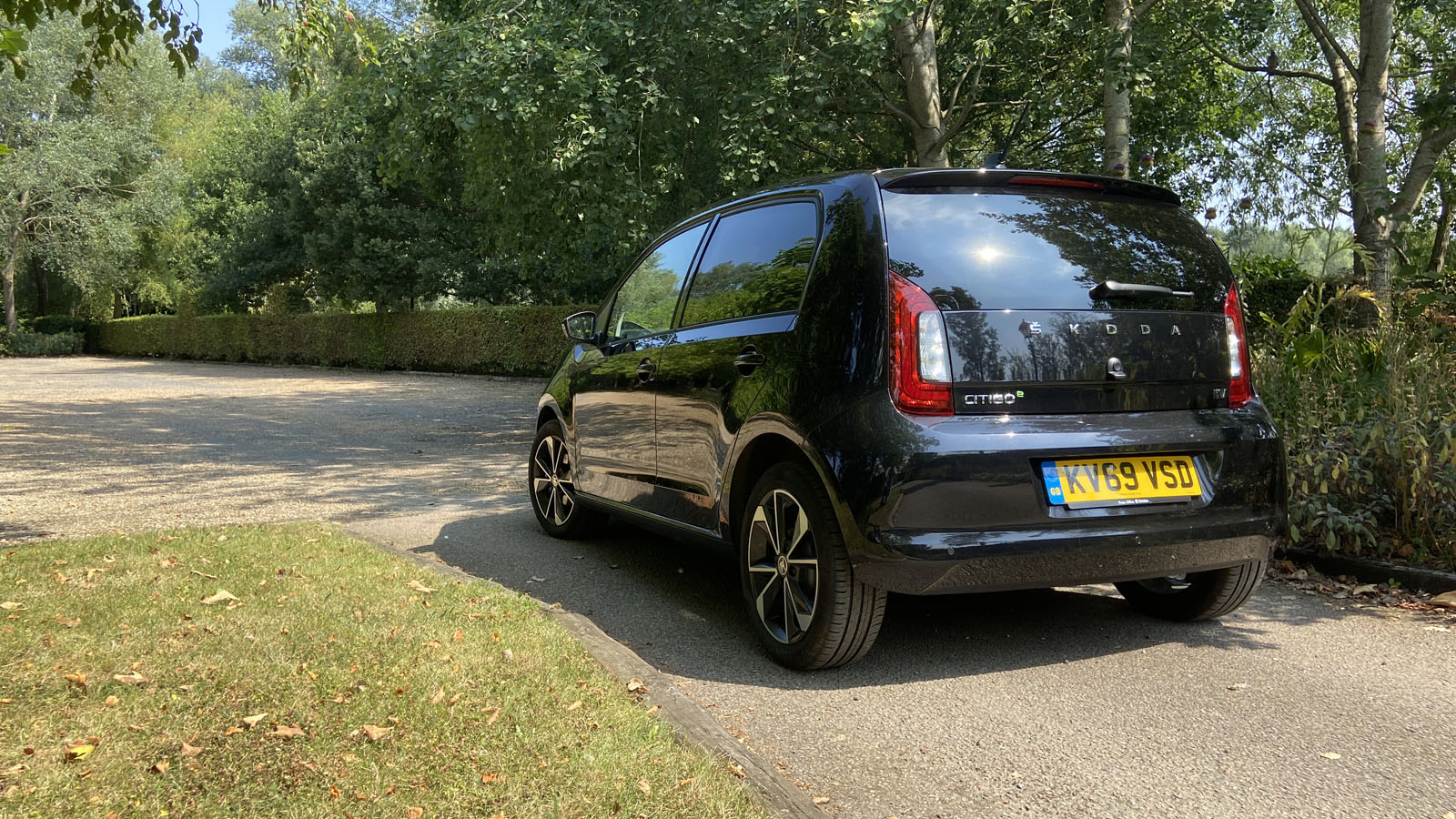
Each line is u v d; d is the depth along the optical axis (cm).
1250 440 358
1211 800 259
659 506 458
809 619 350
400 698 292
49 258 3906
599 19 1008
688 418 424
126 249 3950
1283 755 286
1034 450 321
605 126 986
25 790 232
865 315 331
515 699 294
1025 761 284
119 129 4031
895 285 327
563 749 260
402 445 1106
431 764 250
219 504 712
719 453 397
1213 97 1551
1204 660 371
